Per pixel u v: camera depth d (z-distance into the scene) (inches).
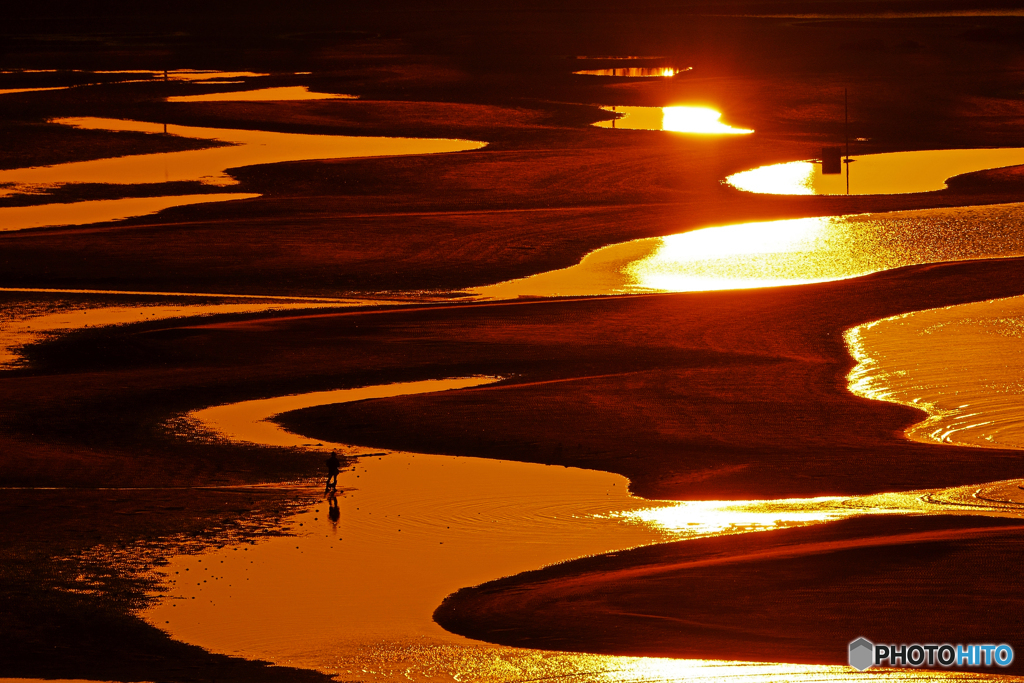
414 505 4074.8
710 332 6240.2
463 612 3223.4
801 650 2888.8
